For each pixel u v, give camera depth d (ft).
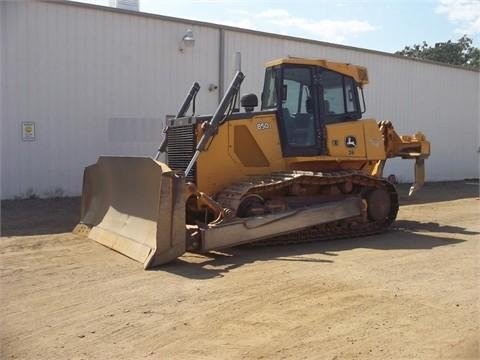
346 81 32.12
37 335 15.33
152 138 48.24
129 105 47.06
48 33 42.88
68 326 15.98
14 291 19.48
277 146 29.86
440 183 74.74
